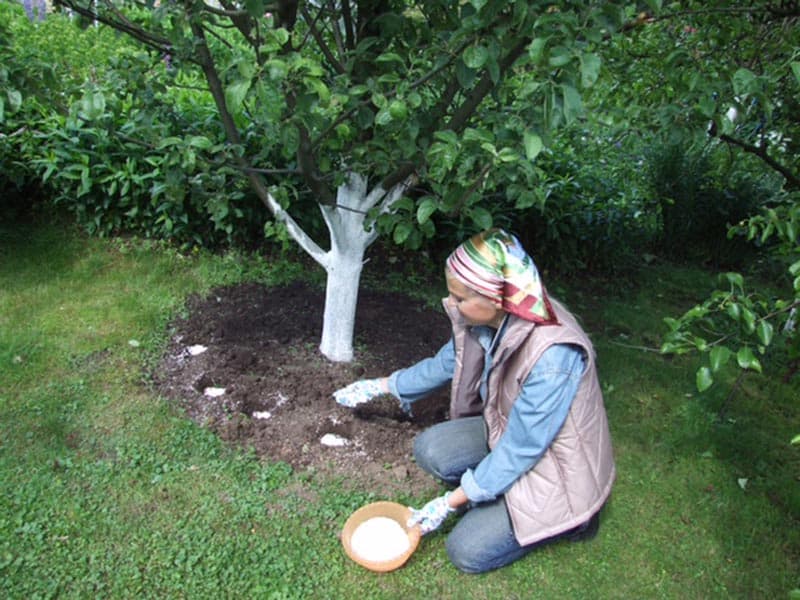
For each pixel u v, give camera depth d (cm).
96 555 216
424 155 228
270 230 288
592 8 170
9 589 202
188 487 246
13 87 209
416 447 257
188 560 218
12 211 439
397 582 222
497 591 223
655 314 450
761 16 315
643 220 514
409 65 236
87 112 198
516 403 203
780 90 338
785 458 308
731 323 404
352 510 244
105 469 249
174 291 382
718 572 239
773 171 539
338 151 269
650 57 316
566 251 474
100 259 408
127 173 396
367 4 247
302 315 368
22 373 297
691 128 224
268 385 303
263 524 235
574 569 234
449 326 378
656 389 353
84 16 218
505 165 192
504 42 192
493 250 194
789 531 260
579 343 196
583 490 210
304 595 212
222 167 253
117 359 315
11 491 235
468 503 241
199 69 282
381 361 333
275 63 165
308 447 272
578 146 475
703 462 295
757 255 537
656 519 261
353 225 292
